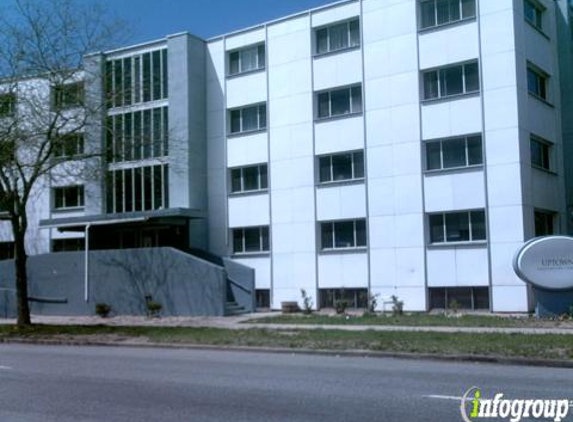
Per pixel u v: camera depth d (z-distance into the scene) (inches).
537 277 825.5
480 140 1039.0
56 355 625.3
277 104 1226.6
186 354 619.5
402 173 1094.4
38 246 1396.4
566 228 1136.8
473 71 1053.2
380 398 366.0
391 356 561.0
